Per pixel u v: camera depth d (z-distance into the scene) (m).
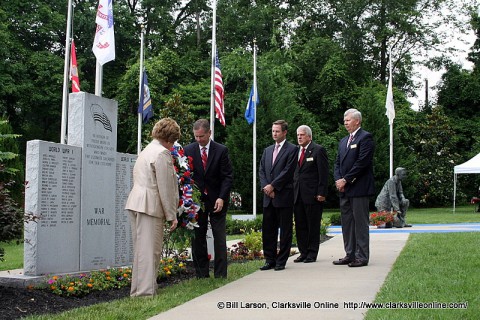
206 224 8.14
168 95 36.91
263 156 9.23
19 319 5.60
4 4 35.34
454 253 9.73
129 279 8.00
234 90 39.09
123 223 10.62
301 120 36.16
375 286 6.87
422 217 27.39
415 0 43.78
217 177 8.12
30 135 38.69
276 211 8.94
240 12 43.97
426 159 40.09
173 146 7.62
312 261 9.77
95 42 13.50
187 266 9.62
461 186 42.03
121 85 36.09
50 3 37.59
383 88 41.75
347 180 8.95
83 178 9.25
